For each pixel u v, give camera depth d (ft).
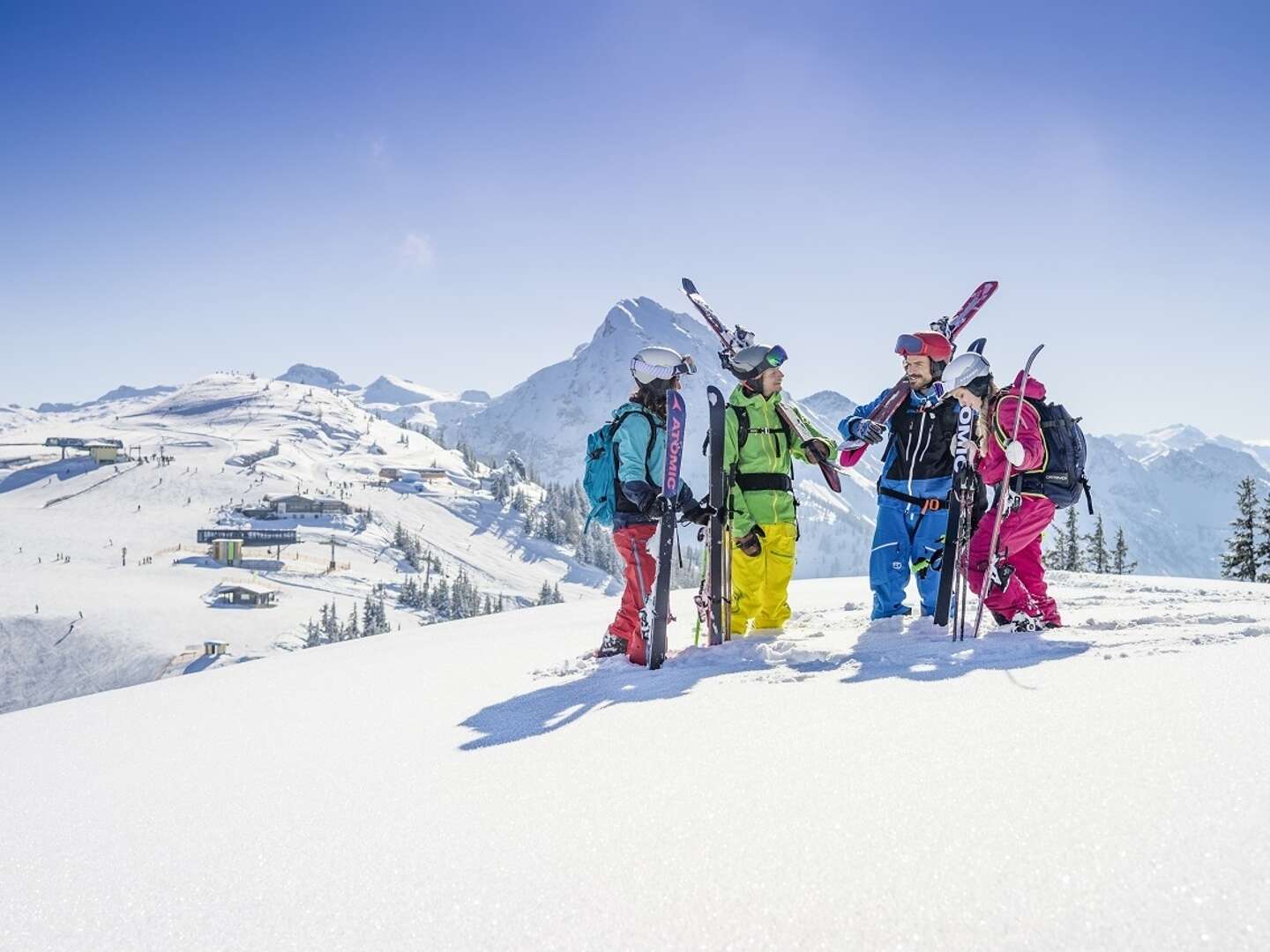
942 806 8.01
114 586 568.41
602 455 19.31
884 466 22.09
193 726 16.47
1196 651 13.42
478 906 7.25
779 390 20.77
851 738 10.44
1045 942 5.80
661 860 7.64
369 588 623.36
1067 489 18.04
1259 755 8.27
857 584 33.96
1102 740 9.25
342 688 19.04
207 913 7.80
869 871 6.97
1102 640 15.30
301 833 9.61
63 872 9.23
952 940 5.96
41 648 473.67
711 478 19.60
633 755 10.93
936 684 12.81
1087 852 6.80
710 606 19.34
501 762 11.48
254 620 524.11
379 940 6.93
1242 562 139.74
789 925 6.37
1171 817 7.19
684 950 6.23
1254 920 5.71
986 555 18.69
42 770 14.11
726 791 9.12
